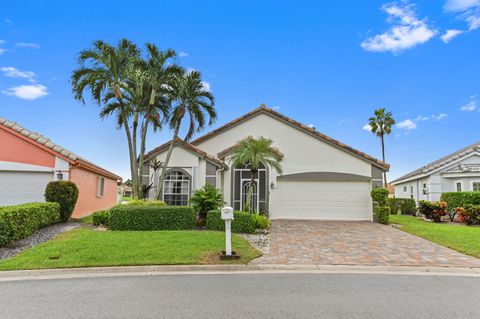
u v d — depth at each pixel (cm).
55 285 604
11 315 451
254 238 1117
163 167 1566
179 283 622
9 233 905
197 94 1577
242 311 469
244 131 1923
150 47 1541
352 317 451
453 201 1870
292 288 591
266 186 1822
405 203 2378
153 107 1622
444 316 459
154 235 1024
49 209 1228
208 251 853
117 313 460
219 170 1733
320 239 1134
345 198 1822
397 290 586
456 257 869
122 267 723
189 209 1250
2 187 1488
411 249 970
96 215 1295
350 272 728
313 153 1861
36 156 1514
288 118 1892
